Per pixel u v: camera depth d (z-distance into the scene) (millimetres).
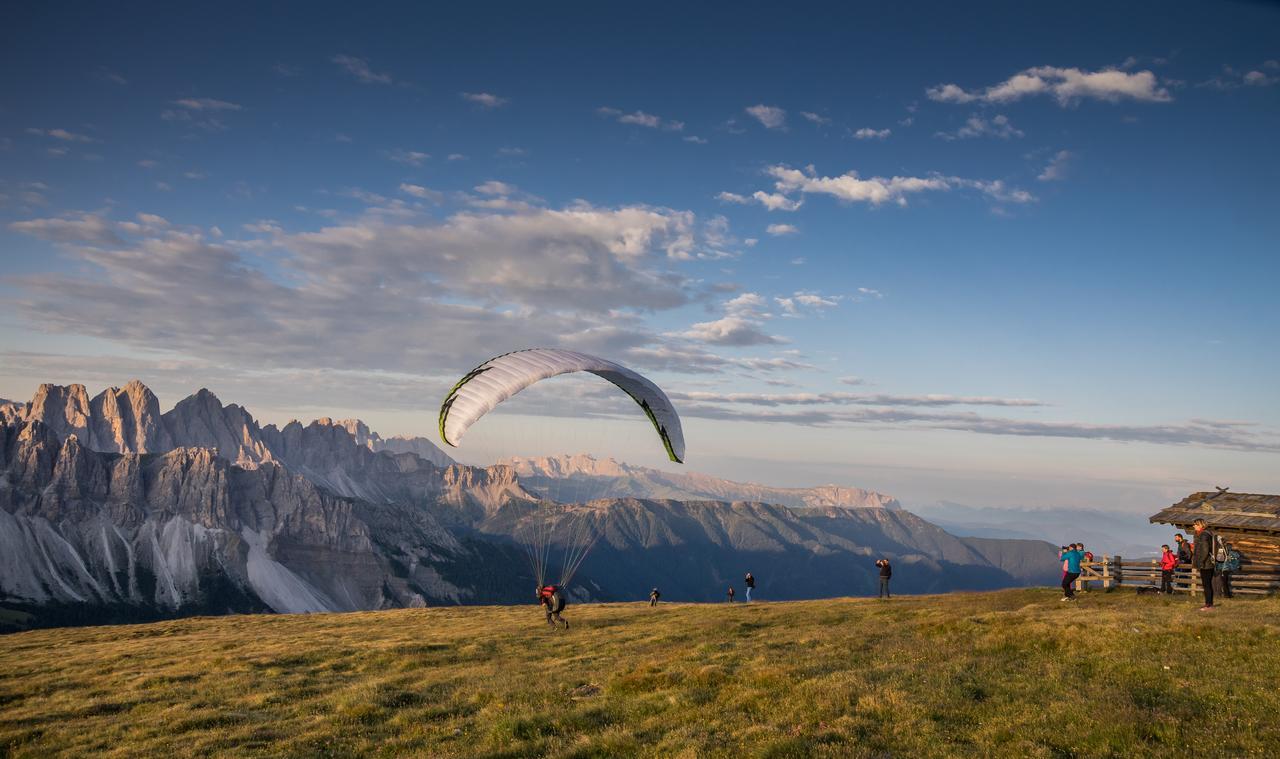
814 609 42719
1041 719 15844
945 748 14617
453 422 31359
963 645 24812
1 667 38562
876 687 19062
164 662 37125
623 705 20312
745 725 17188
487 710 21328
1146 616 25797
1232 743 13961
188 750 19594
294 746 19234
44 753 20938
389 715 22250
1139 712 15789
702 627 37062
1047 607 33406
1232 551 28469
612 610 54875
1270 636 21484
